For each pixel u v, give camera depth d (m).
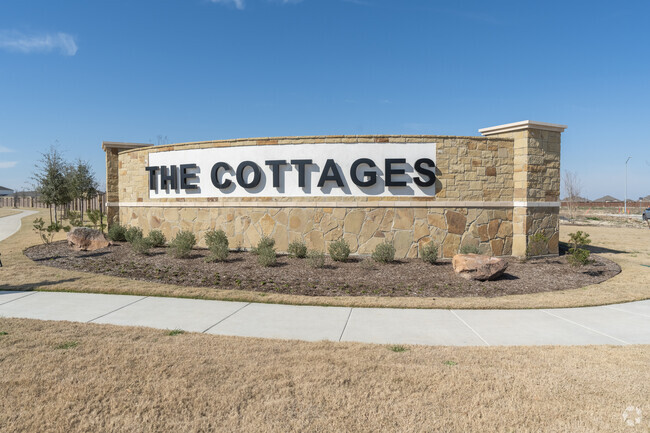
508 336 6.20
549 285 9.62
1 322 6.48
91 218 19.97
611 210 60.84
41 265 11.53
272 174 12.88
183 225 14.25
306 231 12.65
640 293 8.98
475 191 12.38
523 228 12.34
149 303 7.96
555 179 12.86
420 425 3.59
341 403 3.96
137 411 3.79
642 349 5.53
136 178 15.67
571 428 3.52
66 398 4.00
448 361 5.02
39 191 24.89
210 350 5.30
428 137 12.25
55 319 6.81
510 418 3.69
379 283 9.48
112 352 5.14
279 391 4.16
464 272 9.95
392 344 5.73
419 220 12.26
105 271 10.68
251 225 13.14
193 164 13.84
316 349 5.43
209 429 3.53
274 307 7.75
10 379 4.36
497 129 12.86
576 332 6.42
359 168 12.39
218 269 10.69
